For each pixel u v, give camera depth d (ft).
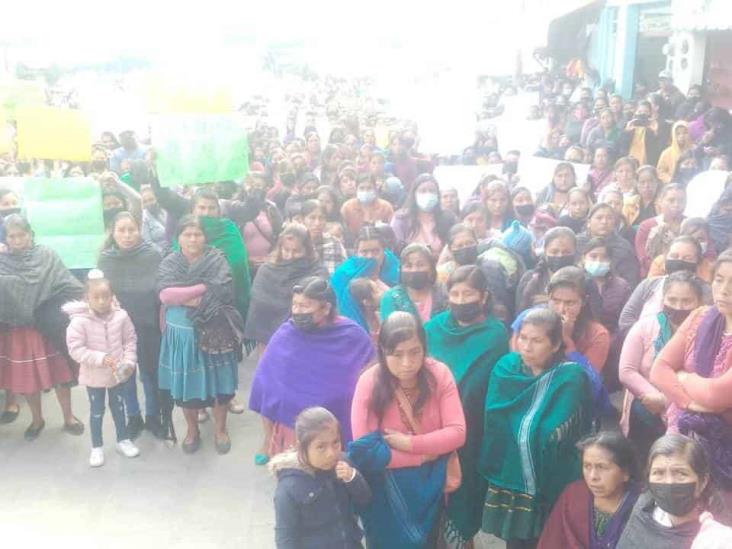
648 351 13.00
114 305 17.65
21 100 30.45
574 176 24.45
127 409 18.84
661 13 53.31
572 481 11.55
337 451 10.48
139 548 14.56
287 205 25.40
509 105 40.96
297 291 13.65
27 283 17.80
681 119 37.96
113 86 74.84
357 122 43.55
